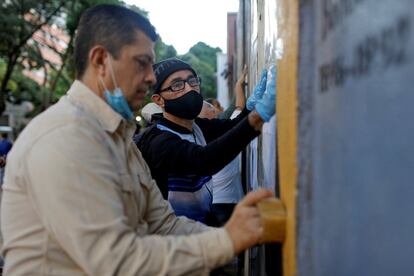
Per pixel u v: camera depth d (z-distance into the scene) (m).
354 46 0.81
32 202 1.44
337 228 0.89
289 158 1.18
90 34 1.62
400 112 0.66
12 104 25.19
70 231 1.36
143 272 1.36
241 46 6.23
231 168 4.17
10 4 22.17
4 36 21.89
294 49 1.09
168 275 1.36
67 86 28.16
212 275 3.25
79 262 1.38
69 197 1.36
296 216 1.08
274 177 1.91
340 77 0.88
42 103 25.94
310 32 1.04
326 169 0.95
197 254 1.38
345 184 0.85
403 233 0.66
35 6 22.50
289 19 1.19
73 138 1.42
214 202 4.12
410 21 0.64
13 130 22.38
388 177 0.70
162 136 2.44
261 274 2.63
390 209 0.69
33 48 24.58
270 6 2.16
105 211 1.39
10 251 1.50
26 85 28.14
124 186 1.57
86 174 1.39
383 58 0.71
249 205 1.39
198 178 2.86
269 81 2.07
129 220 1.60
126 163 1.68
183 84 2.78
